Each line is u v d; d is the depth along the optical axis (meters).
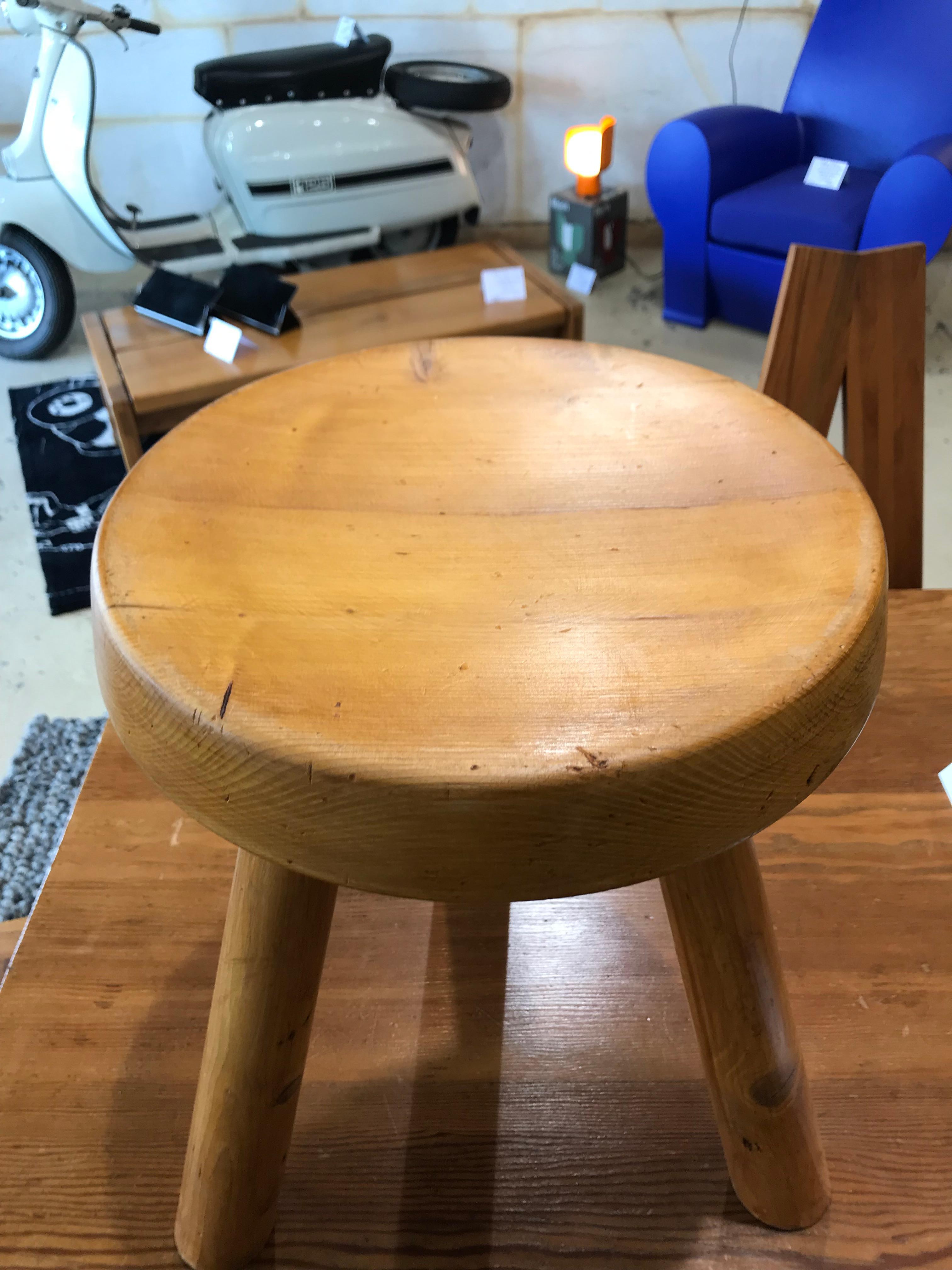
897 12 2.06
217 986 0.49
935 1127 0.60
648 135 2.60
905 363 0.84
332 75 2.09
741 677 0.38
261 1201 0.53
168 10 2.30
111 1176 0.59
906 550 0.94
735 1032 0.49
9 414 2.04
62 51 1.85
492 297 1.69
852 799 0.79
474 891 0.36
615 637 0.40
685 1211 0.57
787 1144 0.52
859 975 0.68
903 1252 0.55
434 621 0.42
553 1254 0.56
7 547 1.66
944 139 1.84
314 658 0.40
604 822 0.35
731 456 0.53
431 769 0.34
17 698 1.36
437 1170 0.59
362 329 1.61
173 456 0.54
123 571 0.45
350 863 0.37
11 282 2.15
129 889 0.75
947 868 0.74
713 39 2.42
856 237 1.91
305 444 0.55
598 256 2.52
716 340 2.22
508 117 2.56
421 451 0.54
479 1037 0.66
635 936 0.72
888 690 0.88
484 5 2.37
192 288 1.62
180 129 2.48
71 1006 0.67
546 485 0.51
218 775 0.37
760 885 0.49
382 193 2.19
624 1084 0.63
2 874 1.10
